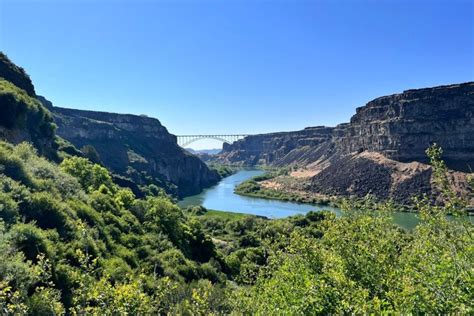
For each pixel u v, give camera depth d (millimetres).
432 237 10438
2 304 10133
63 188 36438
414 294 8461
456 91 157500
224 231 82812
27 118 66125
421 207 11195
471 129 148875
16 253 18797
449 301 7613
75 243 25500
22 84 77375
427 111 162750
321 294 10211
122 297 11188
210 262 47969
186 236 53469
